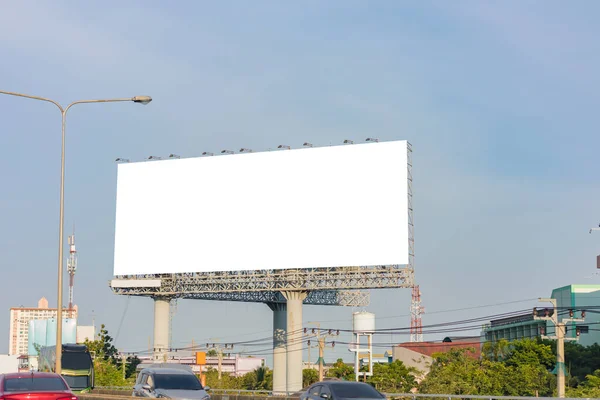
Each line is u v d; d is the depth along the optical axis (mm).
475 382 82438
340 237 93188
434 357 95000
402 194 91062
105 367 111500
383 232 91375
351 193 93125
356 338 112438
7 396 22266
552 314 56719
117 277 106062
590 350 96562
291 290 97250
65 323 140750
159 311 105250
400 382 103438
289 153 96312
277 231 96312
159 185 102562
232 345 116375
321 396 27422
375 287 93188
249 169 98312
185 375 32781
